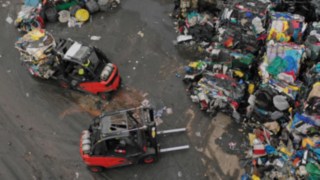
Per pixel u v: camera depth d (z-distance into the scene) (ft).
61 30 69.92
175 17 70.18
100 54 58.39
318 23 59.41
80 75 57.93
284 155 49.03
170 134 54.95
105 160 48.88
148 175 51.08
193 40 66.13
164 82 61.21
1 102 60.18
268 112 52.19
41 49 59.52
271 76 53.78
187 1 65.67
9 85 62.23
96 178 51.37
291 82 52.65
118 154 48.93
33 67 60.49
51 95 60.59
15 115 58.49
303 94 51.13
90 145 48.83
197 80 59.47
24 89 61.62
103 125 47.67
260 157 50.24
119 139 48.08
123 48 66.54
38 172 52.29
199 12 66.80
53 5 71.00
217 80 57.00
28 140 55.62
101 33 69.21
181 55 64.80
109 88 57.52
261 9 61.52
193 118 56.49
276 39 58.34
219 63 58.80
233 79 56.80
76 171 52.13
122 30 69.46
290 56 54.03
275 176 47.75
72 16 71.20
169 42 66.95
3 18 72.38
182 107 57.82
